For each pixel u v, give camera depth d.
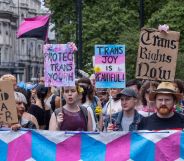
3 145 8.77
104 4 42.78
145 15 45.09
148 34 10.12
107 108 12.53
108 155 8.66
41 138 8.75
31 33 21.88
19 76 121.44
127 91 10.02
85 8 42.75
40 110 13.06
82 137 8.71
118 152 8.66
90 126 9.83
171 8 38.94
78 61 31.28
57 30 45.53
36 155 8.74
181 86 11.59
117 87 11.30
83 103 12.25
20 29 22.12
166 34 10.08
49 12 48.38
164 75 10.12
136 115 10.10
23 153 8.76
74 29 42.38
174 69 10.09
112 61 11.30
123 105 10.03
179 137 8.59
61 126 9.66
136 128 9.86
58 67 9.85
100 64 11.33
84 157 8.70
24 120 10.49
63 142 8.73
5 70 116.25
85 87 12.22
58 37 45.03
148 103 10.71
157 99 8.98
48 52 9.92
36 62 129.62
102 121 12.18
